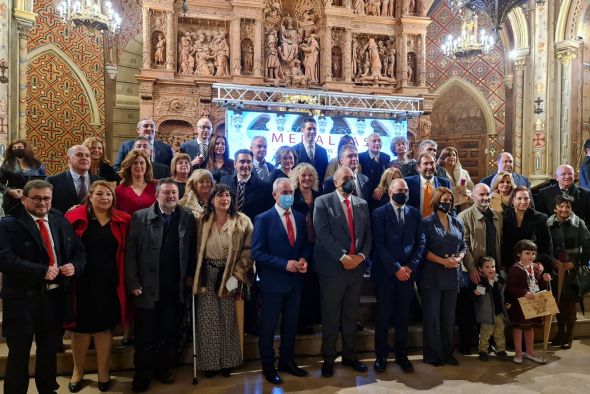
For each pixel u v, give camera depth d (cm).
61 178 377
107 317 334
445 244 388
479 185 421
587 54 972
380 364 381
